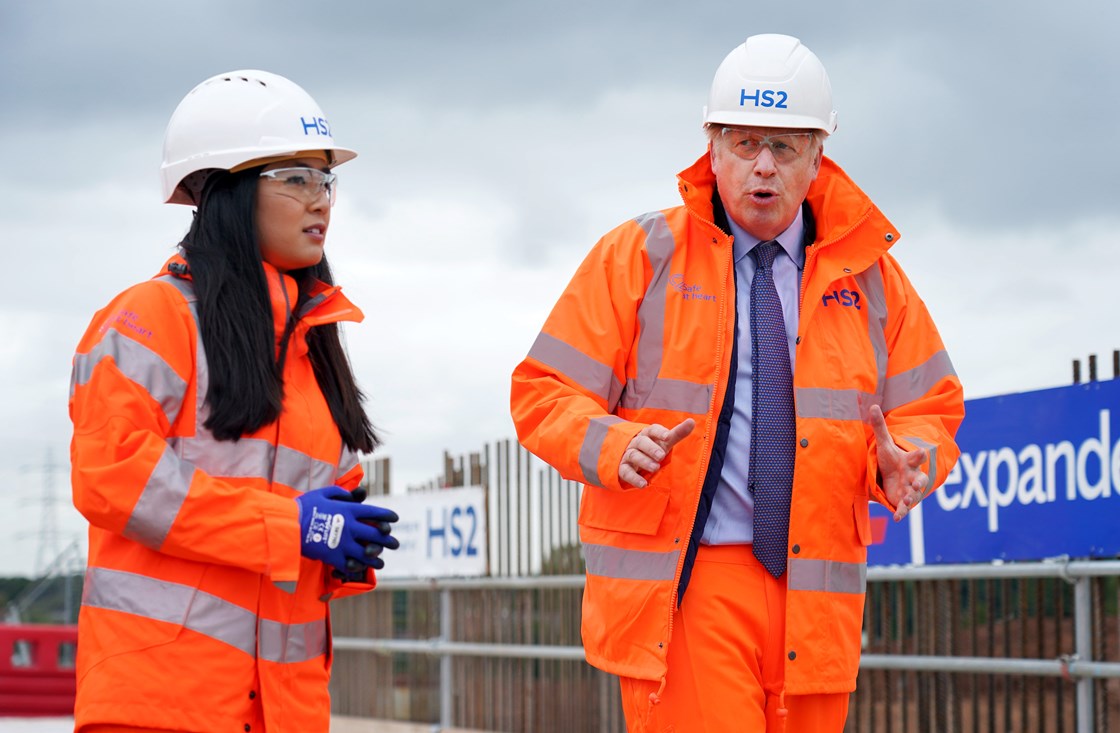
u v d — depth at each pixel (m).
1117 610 6.21
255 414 3.31
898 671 7.20
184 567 3.26
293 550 3.20
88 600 3.29
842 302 4.15
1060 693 6.35
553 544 9.51
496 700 9.98
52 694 12.72
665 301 4.08
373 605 11.38
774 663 4.02
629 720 4.09
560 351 4.11
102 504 3.14
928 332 4.30
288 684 3.37
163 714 3.19
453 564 10.32
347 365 3.62
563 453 3.90
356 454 3.68
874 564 7.09
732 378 4.03
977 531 6.54
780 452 4.01
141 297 3.30
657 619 3.95
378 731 11.00
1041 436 6.21
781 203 4.01
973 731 6.76
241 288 3.36
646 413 4.05
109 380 3.19
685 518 3.95
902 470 3.88
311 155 3.54
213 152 3.44
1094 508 5.96
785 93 3.98
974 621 6.78
